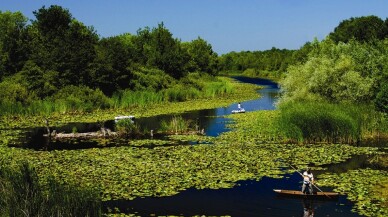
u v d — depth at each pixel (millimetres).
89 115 49500
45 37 63094
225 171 23125
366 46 47938
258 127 37438
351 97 38406
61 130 38750
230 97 72750
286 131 31422
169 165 24359
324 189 19953
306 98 40438
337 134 31047
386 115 33531
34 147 30781
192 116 47875
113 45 65688
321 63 42094
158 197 19000
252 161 25281
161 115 49250
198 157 26375
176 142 32156
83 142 32844
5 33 65875
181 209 17578
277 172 22906
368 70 41281
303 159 25797
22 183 15508
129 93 60750
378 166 24031
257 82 118375
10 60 59312
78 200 15156
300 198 18922
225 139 32938
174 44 84875
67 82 57031
